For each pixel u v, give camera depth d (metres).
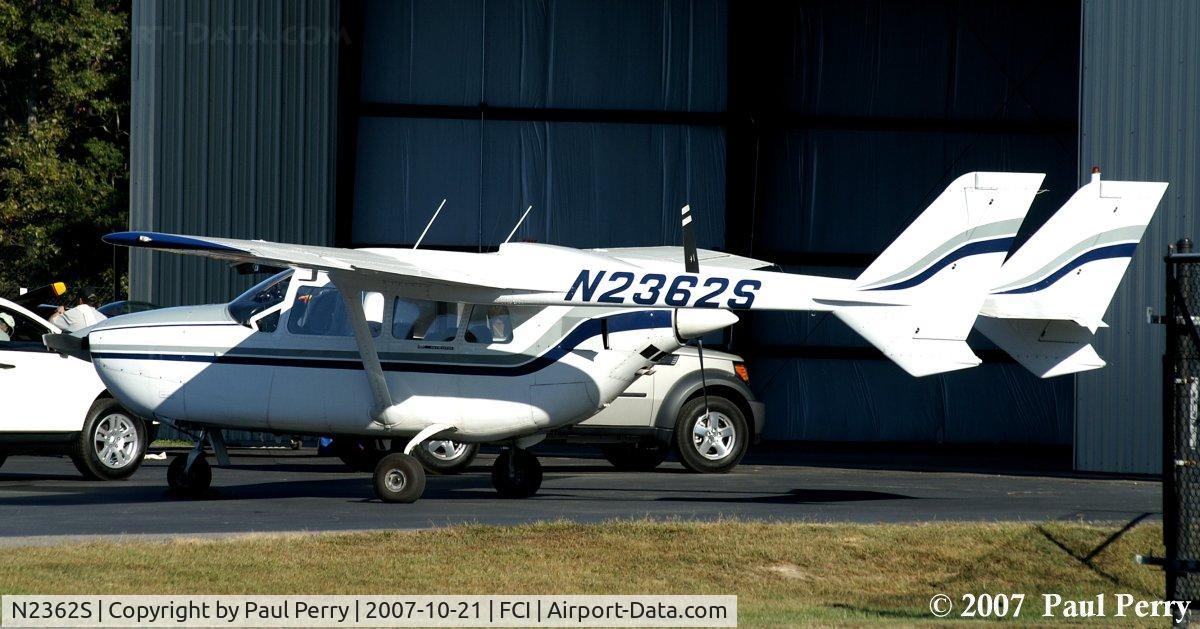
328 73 51.03
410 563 20.17
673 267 27.70
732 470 39.62
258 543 21.36
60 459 43.94
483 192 55.56
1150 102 38.16
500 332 28.86
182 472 29.84
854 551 21.67
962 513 26.78
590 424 36.47
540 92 55.66
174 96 50.34
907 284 27.58
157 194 50.22
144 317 30.34
